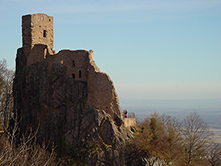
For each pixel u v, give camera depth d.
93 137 60.19
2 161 28.17
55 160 58.09
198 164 70.56
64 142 60.88
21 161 31.52
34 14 71.69
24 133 68.12
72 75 66.56
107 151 58.69
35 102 68.25
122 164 58.84
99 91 63.31
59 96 65.56
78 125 61.81
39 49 69.81
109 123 60.81
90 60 65.44
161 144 64.25
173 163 63.12
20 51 72.94
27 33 71.56
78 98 64.56
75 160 58.25
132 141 61.97
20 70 72.56
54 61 67.56
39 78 68.19
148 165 57.88
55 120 64.69
